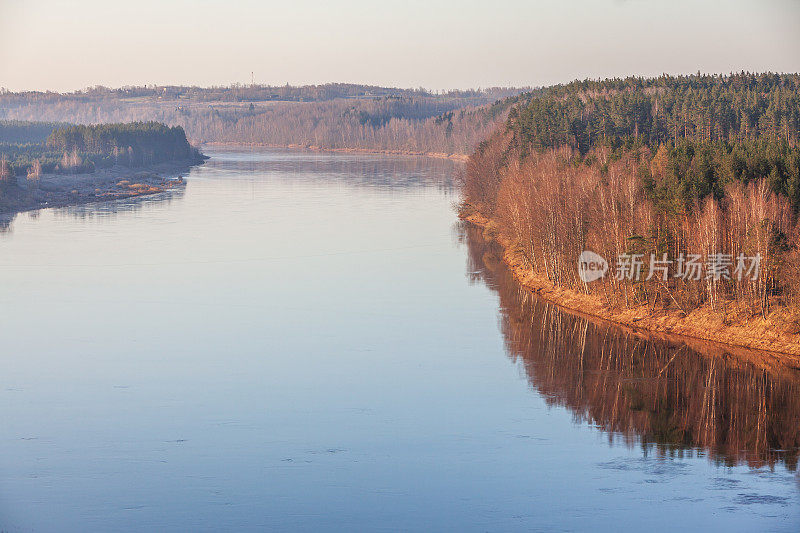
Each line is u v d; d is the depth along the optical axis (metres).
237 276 106.38
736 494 47.22
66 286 101.06
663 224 83.44
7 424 59.59
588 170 97.12
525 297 93.62
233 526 44.53
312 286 100.50
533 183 102.50
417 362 72.25
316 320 85.88
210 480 50.53
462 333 80.31
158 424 59.50
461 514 45.78
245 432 57.78
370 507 46.66
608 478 49.69
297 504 47.31
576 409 61.09
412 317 86.31
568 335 78.81
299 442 55.97
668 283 82.12
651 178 91.50
